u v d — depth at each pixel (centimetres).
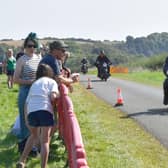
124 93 2548
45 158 858
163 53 7019
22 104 1007
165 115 1695
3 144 1116
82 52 15762
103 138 1239
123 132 1345
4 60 2764
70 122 836
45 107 863
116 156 1048
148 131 1372
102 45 17525
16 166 904
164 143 1214
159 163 1012
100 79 3928
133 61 7862
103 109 1845
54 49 929
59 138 1077
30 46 1002
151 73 5044
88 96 2375
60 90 905
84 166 759
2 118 1515
